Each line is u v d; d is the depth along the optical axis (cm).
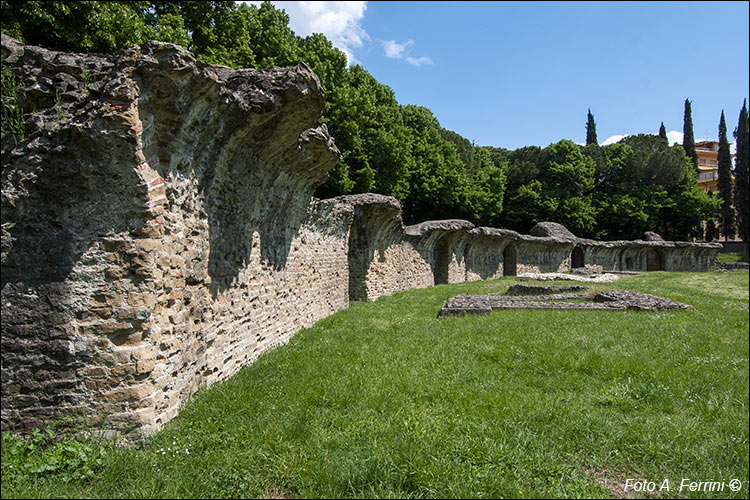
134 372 339
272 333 677
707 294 1465
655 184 4162
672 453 330
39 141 334
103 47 1014
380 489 270
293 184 714
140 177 344
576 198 3834
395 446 318
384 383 468
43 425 326
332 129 1906
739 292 1524
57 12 938
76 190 337
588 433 357
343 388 448
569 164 3859
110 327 338
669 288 1622
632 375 511
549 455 316
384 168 2222
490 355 598
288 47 1688
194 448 319
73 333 332
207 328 464
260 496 273
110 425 333
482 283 2078
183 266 409
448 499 264
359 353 603
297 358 586
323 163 749
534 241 2850
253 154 547
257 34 1700
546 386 477
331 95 1828
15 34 848
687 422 382
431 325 834
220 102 419
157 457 305
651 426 369
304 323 845
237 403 403
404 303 1242
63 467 291
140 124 344
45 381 327
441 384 468
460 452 314
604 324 824
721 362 569
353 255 1348
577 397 445
